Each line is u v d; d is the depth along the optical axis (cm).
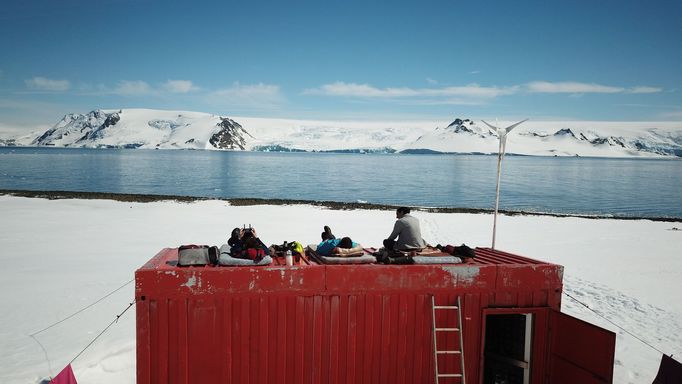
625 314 1261
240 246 727
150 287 659
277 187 7119
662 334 1122
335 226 2808
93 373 857
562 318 726
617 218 3647
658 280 1644
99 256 1859
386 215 3434
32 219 2869
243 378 679
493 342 833
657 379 788
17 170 9931
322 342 698
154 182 7594
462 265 735
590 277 1661
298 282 689
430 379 728
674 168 16950
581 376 689
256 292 679
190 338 666
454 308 720
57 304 1255
